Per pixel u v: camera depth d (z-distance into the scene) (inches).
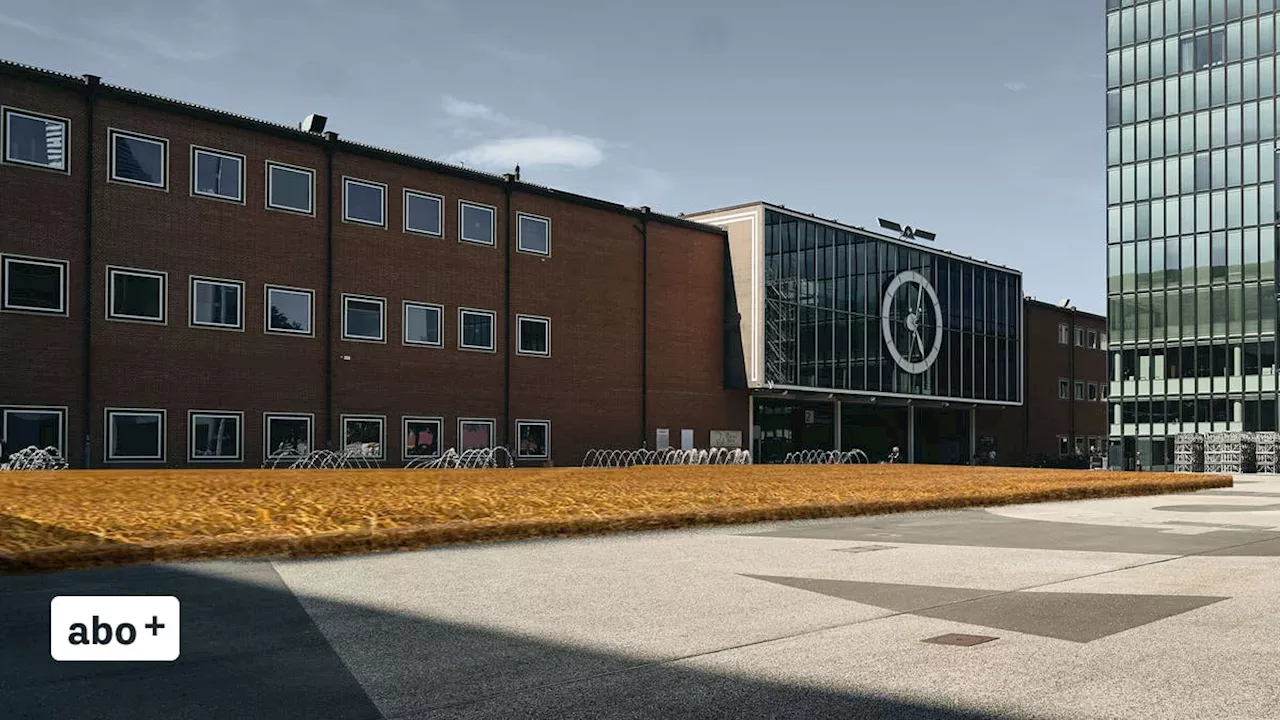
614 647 251.4
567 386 1764.3
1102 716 194.9
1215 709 199.8
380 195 1539.1
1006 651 249.4
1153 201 2886.3
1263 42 2741.1
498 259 1680.6
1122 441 2886.3
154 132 1312.7
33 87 1214.9
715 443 2011.6
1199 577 380.5
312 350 1446.9
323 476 895.7
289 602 304.3
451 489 687.1
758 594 332.2
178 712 192.9
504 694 208.2
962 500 734.5
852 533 541.3
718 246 2059.5
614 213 1863.9
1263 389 2672.2
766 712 196.7
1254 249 2716.5
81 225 1243.8
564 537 489.7
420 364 1568.7
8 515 453.7
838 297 2209.6
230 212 1375.5
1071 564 416.2
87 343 1238.3
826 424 2266.2
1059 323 3088.1
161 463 1294.3
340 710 196.1
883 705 201.9
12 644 243.8
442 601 311.4
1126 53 2967.5
